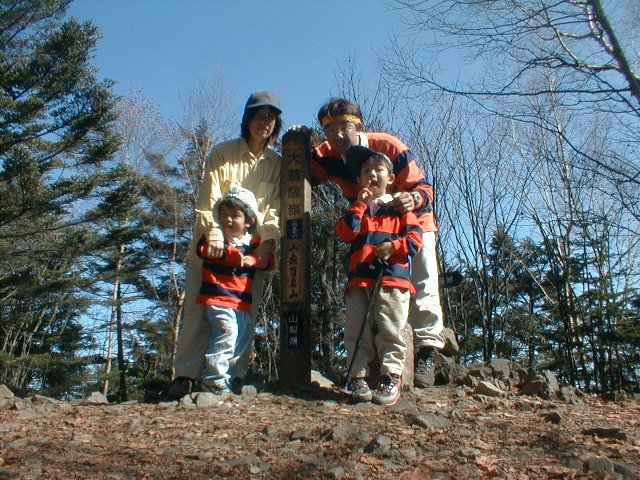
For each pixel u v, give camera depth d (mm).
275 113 4727
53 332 26281
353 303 4164
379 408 3906
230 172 4691
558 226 14953
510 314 17203
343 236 4172
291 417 3691
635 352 12695
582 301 13602
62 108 15258
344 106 4598
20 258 18234
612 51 7113
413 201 4227
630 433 3439
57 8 18672
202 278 4383
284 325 4531
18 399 4098
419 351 4688
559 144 14617
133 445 3125
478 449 3078
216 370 4219
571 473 2727
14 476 2652
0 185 14891
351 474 2697
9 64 15570
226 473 2717
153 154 22672
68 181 15227
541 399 4363
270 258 4504
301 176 4688
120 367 25031
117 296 25203
